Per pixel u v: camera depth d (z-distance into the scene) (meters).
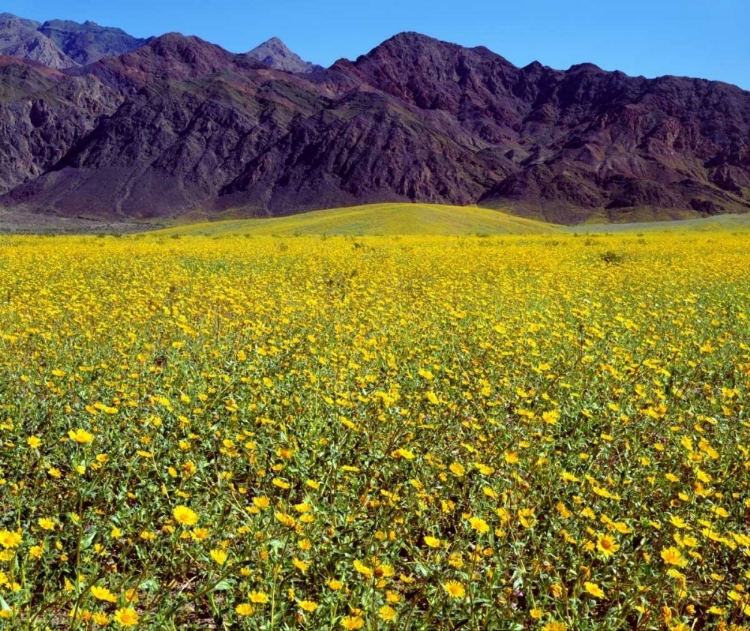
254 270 17.92
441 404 6.04
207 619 3.64
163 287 13.90
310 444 5.25
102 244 33.00
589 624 3.56
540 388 6.75
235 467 5.13
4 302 11.59
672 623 3.38
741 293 13.70
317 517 4.04
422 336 8.84
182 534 3.81
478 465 4.31
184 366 6.76
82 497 3.88
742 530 4.63
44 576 3.70
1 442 5.06
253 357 7.37
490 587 3.41
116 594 3.43
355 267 18.38
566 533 3.94
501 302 12.30
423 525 4.41
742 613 3.63
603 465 5.25
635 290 14.21
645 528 4.36
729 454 5.36
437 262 20.39
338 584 3.21
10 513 4.27
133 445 5.07
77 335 8.56
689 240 37.59
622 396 6.50
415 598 3.29
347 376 6.87
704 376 7.79
